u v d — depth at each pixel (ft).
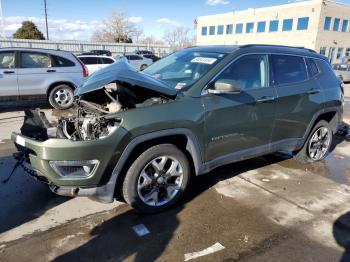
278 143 14.14
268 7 140.36
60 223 10.39
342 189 13.75
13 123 22.61
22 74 25.94
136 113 9.91
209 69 11.76
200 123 11.02
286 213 11.53
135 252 9.14
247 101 12.25
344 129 22.22
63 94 27.71
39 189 12.62
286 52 14.39
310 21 125.80
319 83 15.51
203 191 12.94
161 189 11.19
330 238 10.14
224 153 12.23
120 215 10.98
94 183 9.61
